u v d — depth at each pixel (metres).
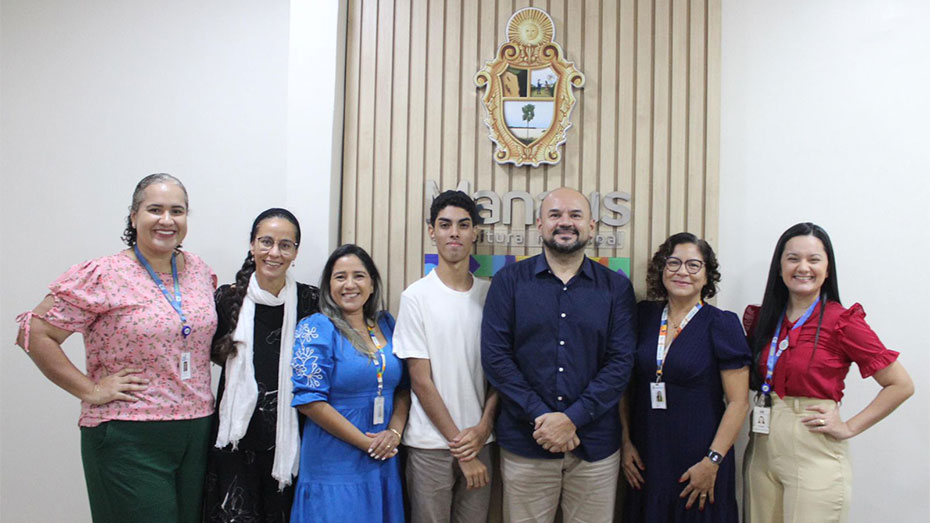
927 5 2.74
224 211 3.04
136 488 2.11
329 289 2.42
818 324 2.25
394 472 2.37
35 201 3.13
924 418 2.74
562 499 2.48
